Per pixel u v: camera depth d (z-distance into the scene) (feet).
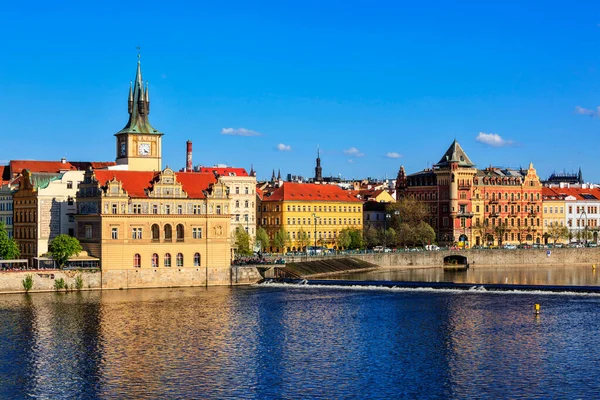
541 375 426.10
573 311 600.80
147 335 524.93
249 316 591.37
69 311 609.83
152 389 407.44
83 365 451.53
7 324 558.56
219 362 455.63
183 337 518.37
